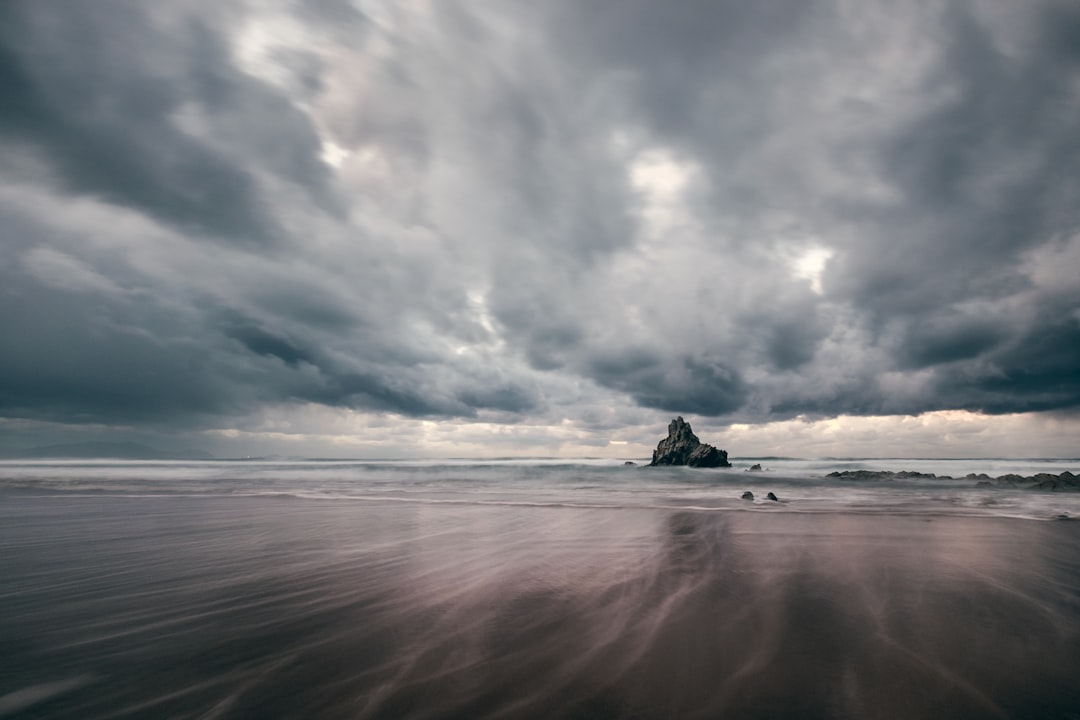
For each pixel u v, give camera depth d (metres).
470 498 19.06
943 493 20.77
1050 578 7.31
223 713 3.47
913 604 6.07
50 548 9.51
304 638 4.93
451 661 4.37
